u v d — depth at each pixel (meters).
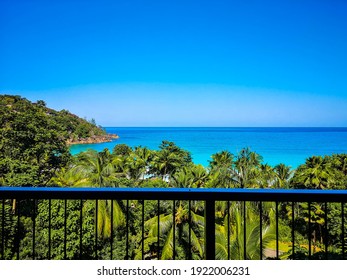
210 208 2.39
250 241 7.77
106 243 14.07
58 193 2.41
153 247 13.17
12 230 13.02
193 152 86.88
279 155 80.38
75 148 94.44
